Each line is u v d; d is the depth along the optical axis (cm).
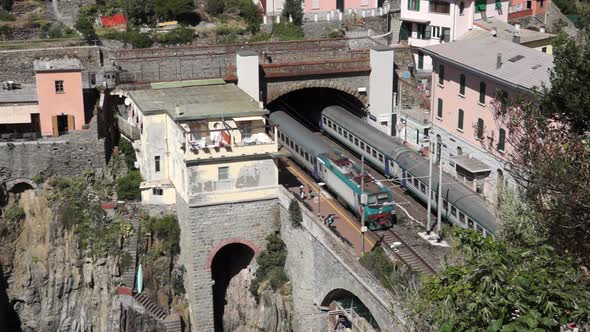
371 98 9669
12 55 9188
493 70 7875
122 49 9744
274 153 7756
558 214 4834
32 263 8212
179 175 7938
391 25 11806
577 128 5619
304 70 9394
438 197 7419
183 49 9600
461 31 11062
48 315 8212
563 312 3541
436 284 4016
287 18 11350
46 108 8544
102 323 8056
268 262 7881
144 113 8069
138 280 8050
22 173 8406
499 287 3625
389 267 6303
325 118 10025
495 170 7894
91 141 8475
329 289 7050
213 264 8162
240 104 8238
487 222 6881
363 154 9144
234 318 8156
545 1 12800
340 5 11762
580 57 5612
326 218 7631
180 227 8131
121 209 8244
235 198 7812
